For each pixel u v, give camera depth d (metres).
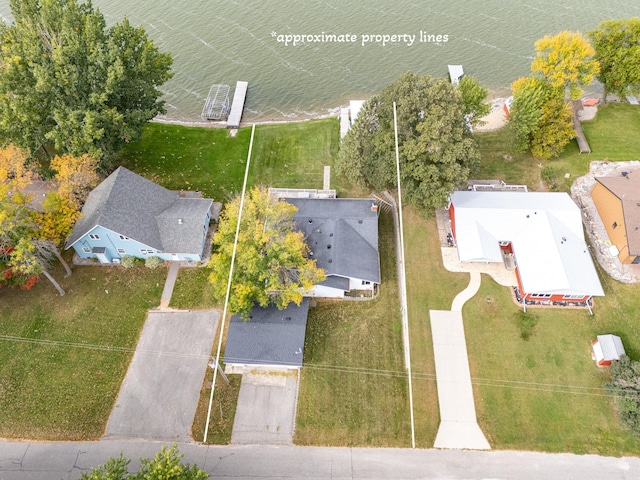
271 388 37.53
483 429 35.22
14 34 45.25
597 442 34.31
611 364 36.81
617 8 77.25
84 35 45.44
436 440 34.81
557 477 32.94
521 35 72.56
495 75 66.25
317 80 66.62
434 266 44.66
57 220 40.94
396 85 42.28
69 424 35.72
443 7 79.38
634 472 33.03
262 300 38.03
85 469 33.62
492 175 52.34
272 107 63.06
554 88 51.19
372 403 36.56
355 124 46.19
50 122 46.00
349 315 41.72
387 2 81.31
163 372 38.47
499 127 58.19
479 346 39.38
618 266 43.97
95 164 44.81
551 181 51.12
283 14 78.62
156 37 72.88
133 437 35.19
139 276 44.28
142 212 43.94
